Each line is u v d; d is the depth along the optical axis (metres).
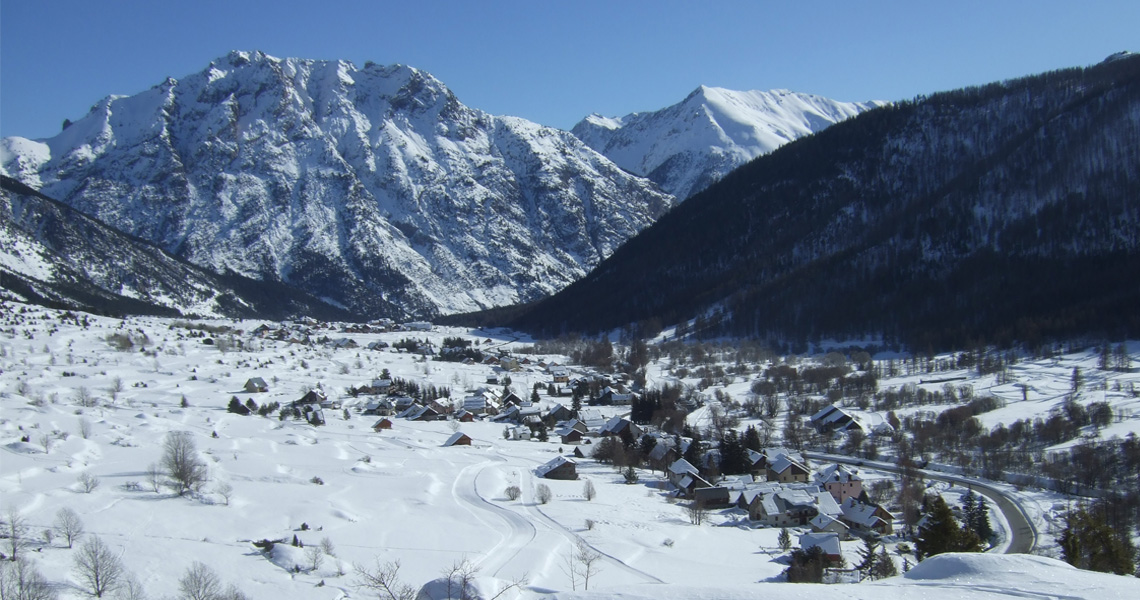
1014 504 103.75
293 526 78.25
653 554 78.00
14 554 59.97
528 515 90.94
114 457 97.06
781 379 199.12
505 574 67.81
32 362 196.38
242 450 113.38
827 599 35.38
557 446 147.12
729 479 118.56
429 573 66.94
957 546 76.88
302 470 104.81
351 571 65.75
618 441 136.38
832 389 184.75
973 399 163.38
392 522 83.19
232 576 62.16
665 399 176.38
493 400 193.88
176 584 59.34
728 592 36.41
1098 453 118.44
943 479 118.69
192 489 85.62
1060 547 85.88
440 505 93.25
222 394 179.25
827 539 79.06
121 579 58.41
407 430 155.62
